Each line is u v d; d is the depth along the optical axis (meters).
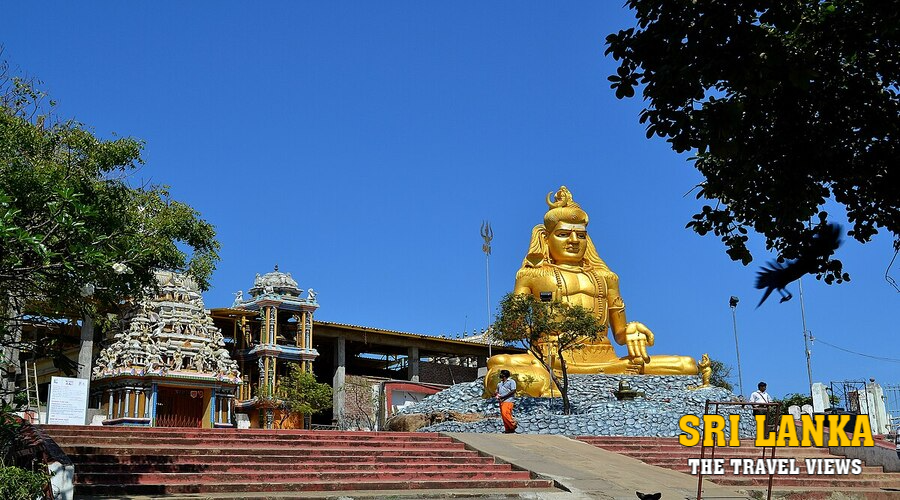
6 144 18.28
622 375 37.25
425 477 18.88
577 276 40.66
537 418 30.84
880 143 12.76
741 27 11.41
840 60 13.06
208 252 27.69
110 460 17.39
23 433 15.89
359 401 51.94
